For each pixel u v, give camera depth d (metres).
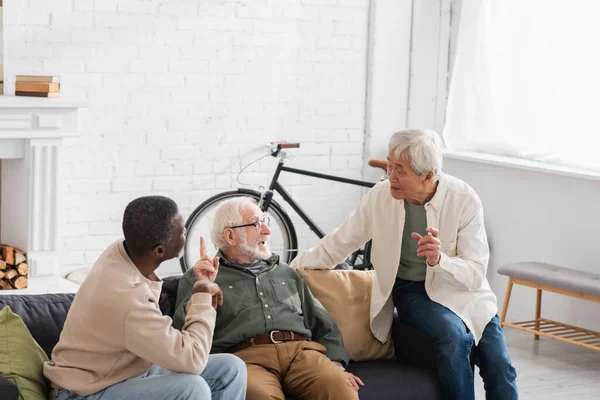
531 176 5.73
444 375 3.39
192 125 6.06
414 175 3.52
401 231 3.62
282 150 6.40
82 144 5.77
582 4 5.52
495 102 6.21
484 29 6.23
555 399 4.43
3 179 5.39
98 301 2.65
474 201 3.65
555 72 5.73
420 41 6.62
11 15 5.46
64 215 5.77
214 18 6.02
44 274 5.22
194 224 5.95
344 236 3.72
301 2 6.29
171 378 2.71
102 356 2.69
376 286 3.67
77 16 5.64
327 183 6.54
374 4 6.48
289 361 3.25
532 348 5.27
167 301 3.32
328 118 6.48
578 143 5.56
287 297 3.39
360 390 3.25
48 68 5.61
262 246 3.42
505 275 5.50
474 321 3.55
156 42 5.88
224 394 2.89
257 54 6.20
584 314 5.44
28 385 2.71
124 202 5.93
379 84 6.55
